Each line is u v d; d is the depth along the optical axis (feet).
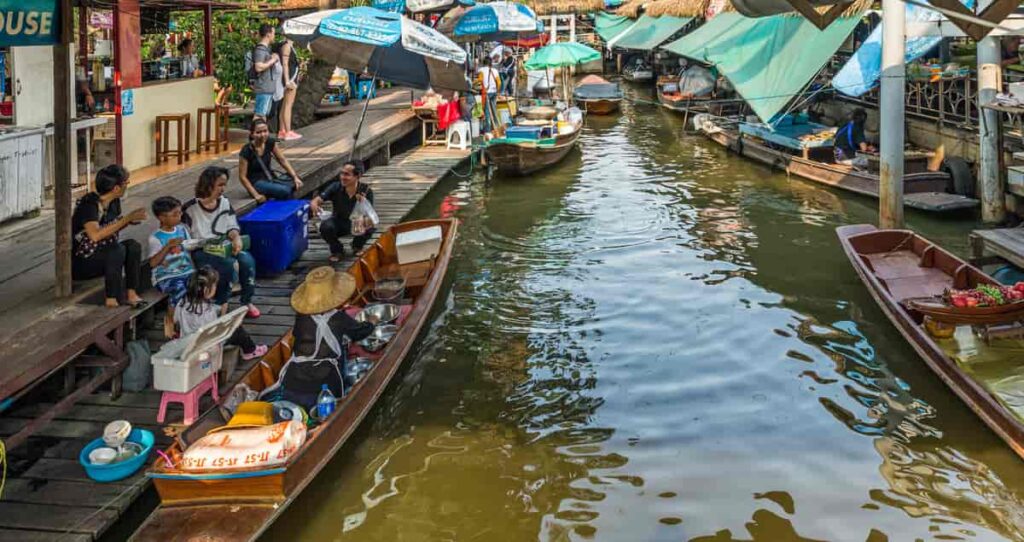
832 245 41.32
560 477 21.40
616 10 127.24
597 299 34.35
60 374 23.15
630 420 24.40
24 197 31.35
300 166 44.65
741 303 33.55
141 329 27.02
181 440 18.52
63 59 22.36
